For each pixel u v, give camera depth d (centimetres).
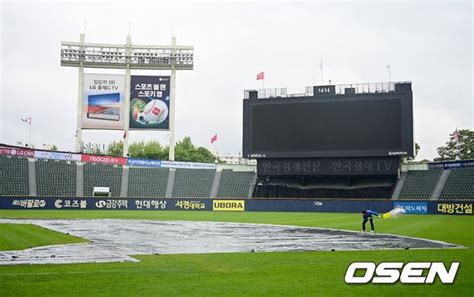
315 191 6806
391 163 5988
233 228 3441
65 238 2559
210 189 7475
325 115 6084
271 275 1439
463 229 3294
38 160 7162
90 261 1717
